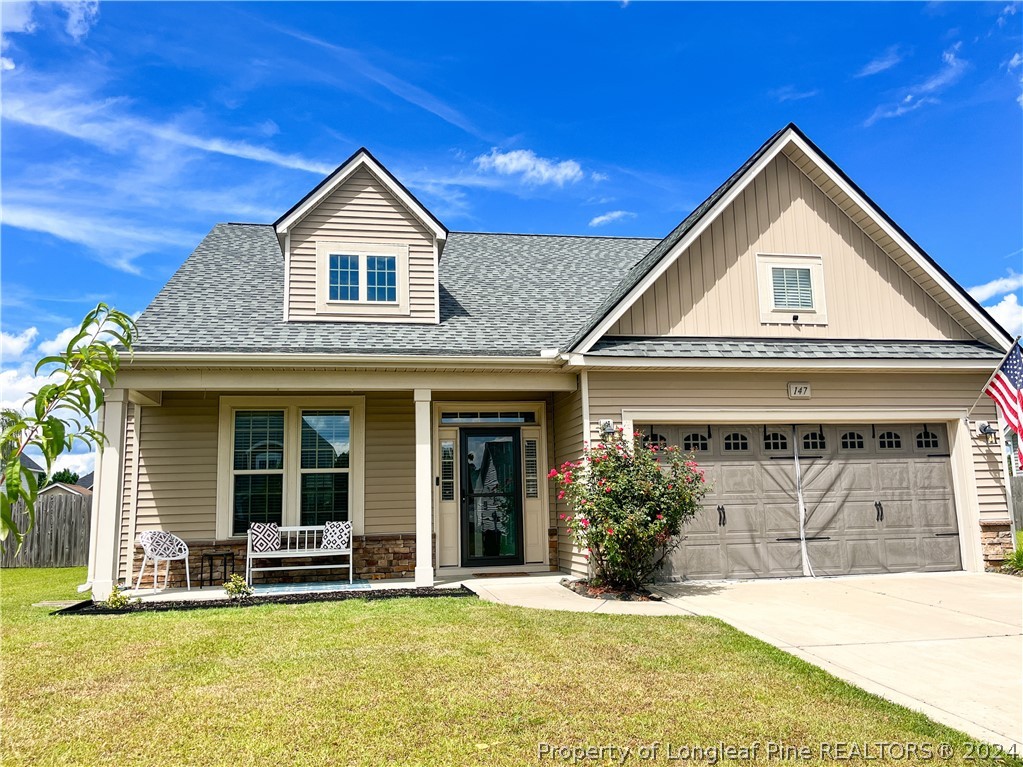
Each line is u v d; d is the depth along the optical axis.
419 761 4.15
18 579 13.19
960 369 11.33
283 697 5.18
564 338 11.48
